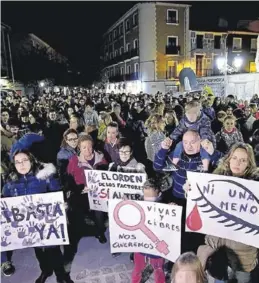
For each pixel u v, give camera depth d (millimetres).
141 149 6703
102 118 6637
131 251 3172
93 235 4457
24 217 3270
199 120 4062
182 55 32094
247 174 2861
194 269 2078
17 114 8898
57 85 41156
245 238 2832
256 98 11000
